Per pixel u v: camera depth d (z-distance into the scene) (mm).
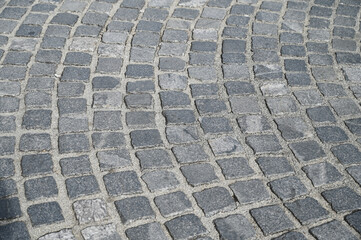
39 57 4574
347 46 4961
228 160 3613
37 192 3275
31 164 3477
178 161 3582
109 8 5352
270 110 4102
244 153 3682
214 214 3213
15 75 4332
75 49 4707
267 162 3607
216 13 5371
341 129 3939
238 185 3418
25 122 3842
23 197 3242
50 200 3232
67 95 4148
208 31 5074
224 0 5613
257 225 3156
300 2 5664
